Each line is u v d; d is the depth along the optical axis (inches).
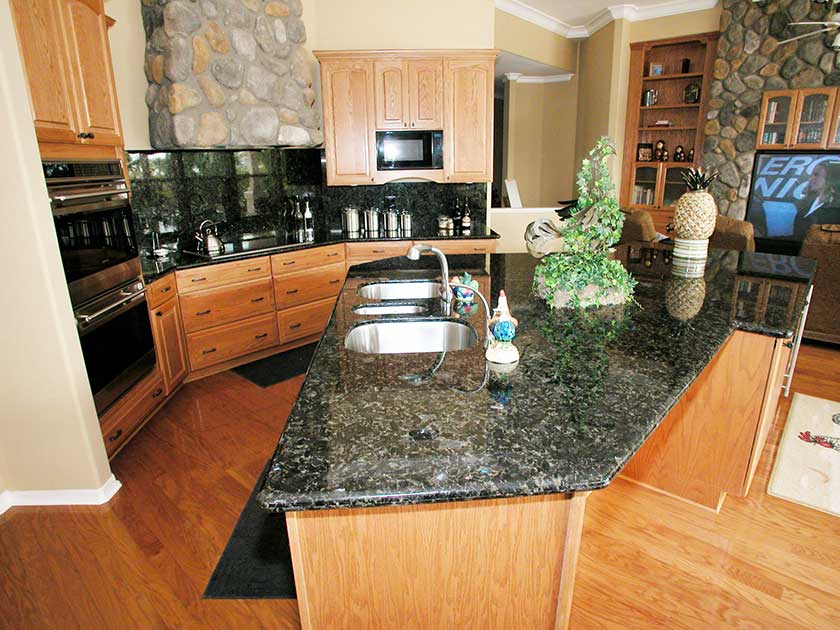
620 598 73.9
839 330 160.7
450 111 180.5
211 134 145.3
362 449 45.0
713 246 176.2
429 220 201.2
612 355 64.6
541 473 41.4
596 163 77.9
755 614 71.4
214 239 155.6
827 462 105.3
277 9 159.5
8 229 84.4
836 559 80.7
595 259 83.4
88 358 98.7
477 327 76.5
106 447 103.9
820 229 166.4
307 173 193.0
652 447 93.7
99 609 73.7
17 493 96.0
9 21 80.7
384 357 65.7
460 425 48.6
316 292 174.7
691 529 87.0
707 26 251.8
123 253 113.5
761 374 81.5
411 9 183.5
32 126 84.4
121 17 135.4
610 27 269.0
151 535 88.2
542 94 340.8
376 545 46.9
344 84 175.6
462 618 50.3
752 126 243.6
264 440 118.0
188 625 71.1
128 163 141.4
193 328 145.6
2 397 91.3
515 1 244.7
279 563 81.7
